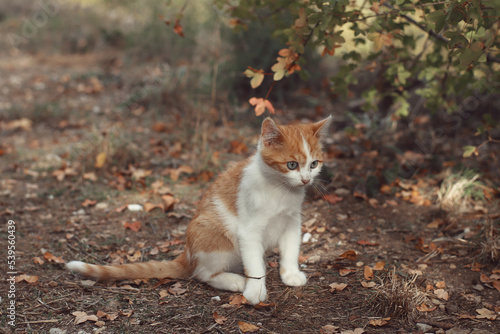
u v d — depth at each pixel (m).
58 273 3.74
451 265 3.77
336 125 7.10
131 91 8.82
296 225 3.57
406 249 4.08
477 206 4.71
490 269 3.68
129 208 4.95
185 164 6.04
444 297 3.32
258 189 3.30
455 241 4.13
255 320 3.12
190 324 3.09
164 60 10.05
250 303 3.29
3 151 6.36
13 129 7.33
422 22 4.11
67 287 3.52
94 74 9.78
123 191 5.38
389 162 5.84
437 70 4.75
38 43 11.98
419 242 4.10
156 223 4.68
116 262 3.94
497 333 2.92
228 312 3.21
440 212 4.68
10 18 13.20
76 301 3.33
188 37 9.79
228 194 3.49
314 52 8.32
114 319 3.13
